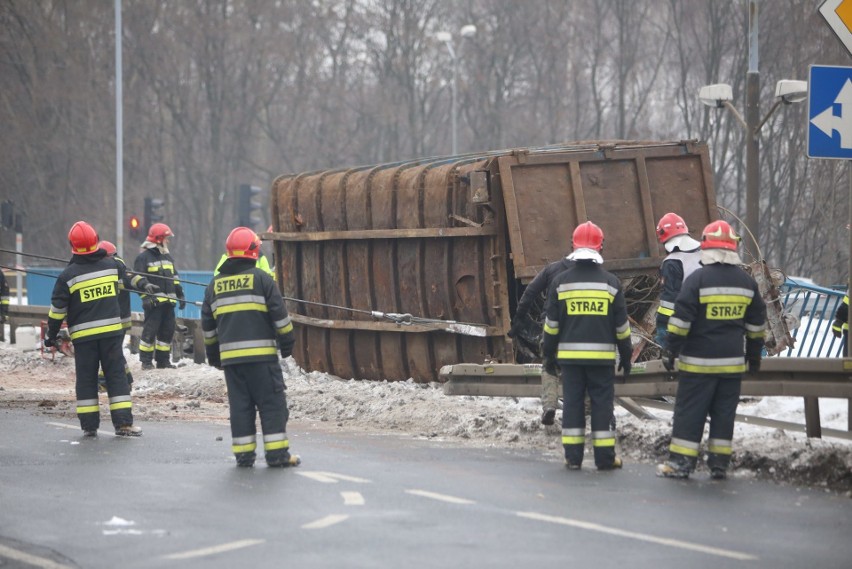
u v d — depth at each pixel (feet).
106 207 438.81
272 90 436.35
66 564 52.49
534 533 57.93
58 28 418.31
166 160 454.81
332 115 444.55
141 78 427.74
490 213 106.22
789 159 302.45
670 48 407.64
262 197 443.73
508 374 94.94
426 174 115.34
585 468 78.02
